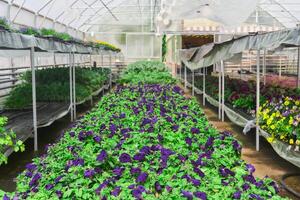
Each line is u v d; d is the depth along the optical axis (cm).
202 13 1706
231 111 866
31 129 676
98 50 1382
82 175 272
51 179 274
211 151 343
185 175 274
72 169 280
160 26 1983
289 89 927
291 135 538
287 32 502
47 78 1156
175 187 258
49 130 862
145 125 429
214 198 242
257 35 613
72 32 2164
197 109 573
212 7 1619
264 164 604
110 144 349
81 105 1256
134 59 2372
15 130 659
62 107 929
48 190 257
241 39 691
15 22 1295
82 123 470
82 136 370
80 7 1970
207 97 1229
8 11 1191
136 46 2356
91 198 245
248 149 689
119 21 2328
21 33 576
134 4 2078
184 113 504
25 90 975
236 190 257
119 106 573
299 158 509
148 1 2031
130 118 467
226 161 315
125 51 2359
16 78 1220
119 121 457
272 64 1806
